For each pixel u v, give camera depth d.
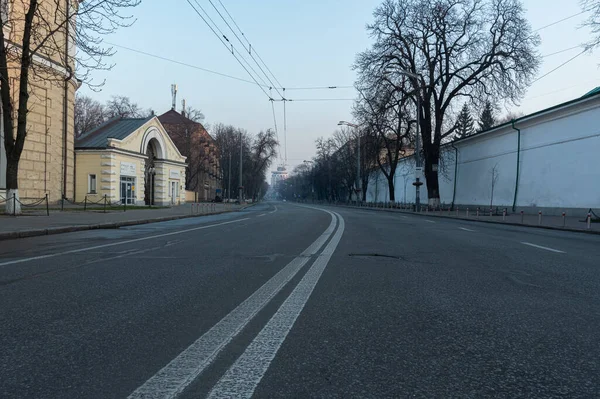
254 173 86.12
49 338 4.05
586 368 3.49
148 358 3.59
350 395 2.98
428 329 4.41
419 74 37.19
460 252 10.33
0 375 3.25
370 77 38.38
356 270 7.66
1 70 18.39
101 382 3.14
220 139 87.69
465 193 44.06
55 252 9.71
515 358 3.68
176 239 12.66
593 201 26.36
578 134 27.66
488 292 6.10
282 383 3.14
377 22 38.66
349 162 78.38
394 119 40.12
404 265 8.27
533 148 32.31
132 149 39.28
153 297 5.63
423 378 3.27
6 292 5.84
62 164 31.72
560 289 6.35
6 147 19.22
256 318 4.73
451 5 36.31
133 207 33.81
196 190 75.81
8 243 11.52
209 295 5.76
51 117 30.06
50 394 2.96
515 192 34.41
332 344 3.95
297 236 13.74
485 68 35.75
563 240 14.47
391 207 54.62
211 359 3.57
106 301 5.41
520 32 34.34
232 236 13.64
